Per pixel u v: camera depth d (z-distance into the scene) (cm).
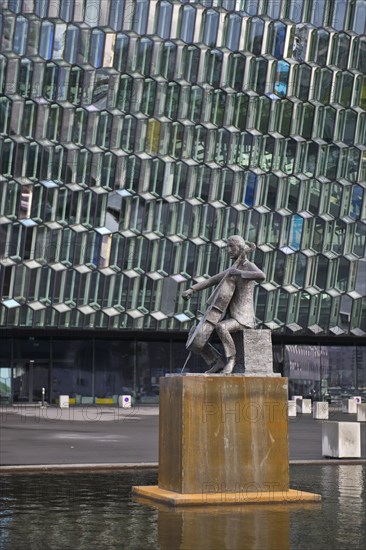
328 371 5991
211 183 5222
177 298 5247
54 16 4956
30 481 1416
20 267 5019
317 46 5288
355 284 5491
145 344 5788
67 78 4997
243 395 1155
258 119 5259
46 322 5103
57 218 5053
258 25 5212
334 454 1842
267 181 5300
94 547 845
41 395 5628
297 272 5397
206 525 965
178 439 1147
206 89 5175
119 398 5672
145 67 5091
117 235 5131
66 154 5031
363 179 5419
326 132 5344
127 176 5122
